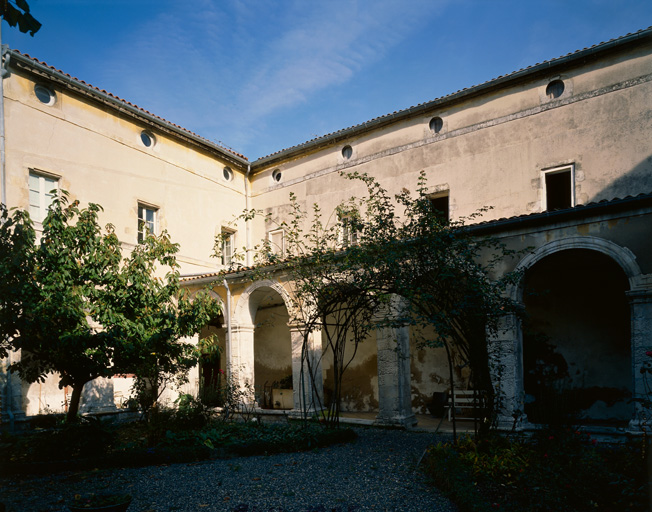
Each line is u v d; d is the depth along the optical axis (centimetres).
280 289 1291
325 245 1027
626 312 1128
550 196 1338
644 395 809
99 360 838
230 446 856
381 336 1134
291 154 1786
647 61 1170
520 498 554
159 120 1556
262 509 571
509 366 939
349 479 688
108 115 1447
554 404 876
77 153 1351
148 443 920
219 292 1436
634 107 1177
